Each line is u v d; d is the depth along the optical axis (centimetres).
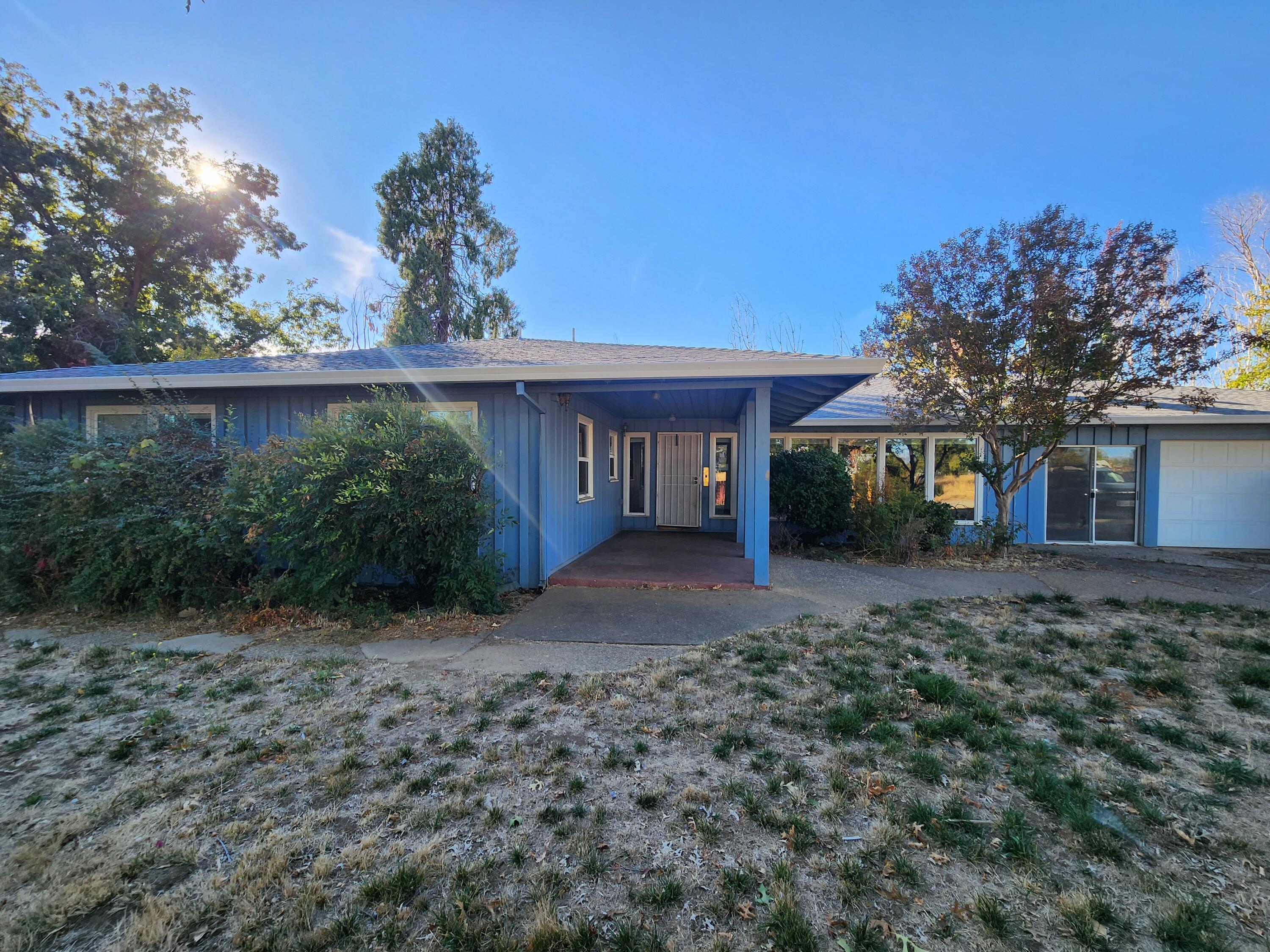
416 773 279
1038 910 190
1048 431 880
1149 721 330
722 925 185
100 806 253
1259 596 648
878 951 173
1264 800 254
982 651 451
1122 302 810
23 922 187
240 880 206
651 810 248
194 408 754
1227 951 173
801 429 1151
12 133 1750
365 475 532
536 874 209
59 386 709
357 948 177
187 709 355
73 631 525
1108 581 730
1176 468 1085
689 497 1256
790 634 498
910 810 245
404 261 2694
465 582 568
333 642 488
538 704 359
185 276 2198
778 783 267
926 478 1130
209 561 580
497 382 682
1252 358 1969
